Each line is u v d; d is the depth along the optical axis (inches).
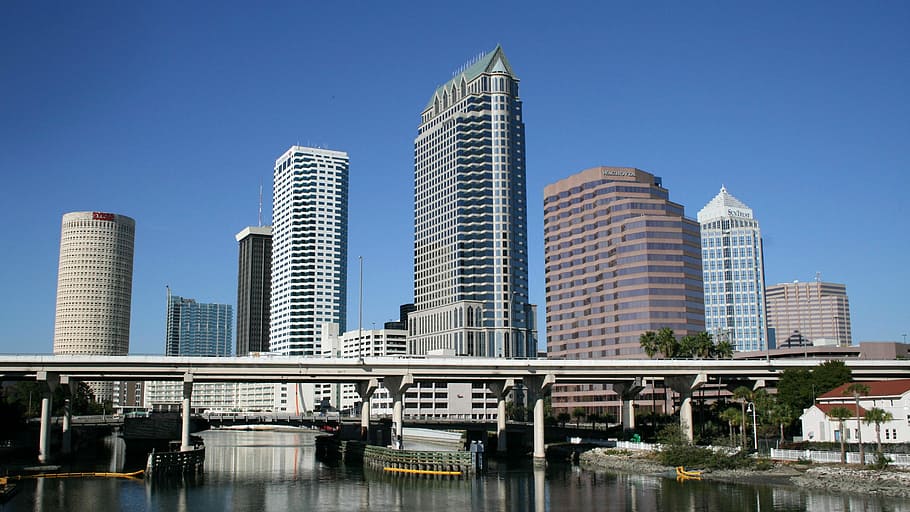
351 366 6107.3
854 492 4288.9
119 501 4222.4
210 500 4303.6
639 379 6845.5
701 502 4111.7
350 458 6609.3
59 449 7844.5
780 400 6422.2
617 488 4667.8
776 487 4544.8
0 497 4074.8
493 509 4033.0
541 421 6417.3
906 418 5177.2
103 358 5644.7
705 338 7711.6
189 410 5861.2
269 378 6186.0
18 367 5531.5
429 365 6215.6
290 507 4097.0
